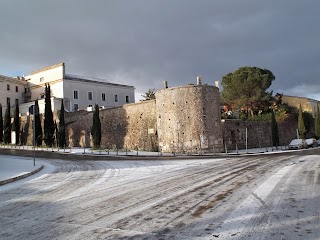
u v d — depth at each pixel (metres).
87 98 68.50
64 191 10.37
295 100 70.19
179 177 12.88
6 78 69.44
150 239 5.19
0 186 12.28
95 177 13.73
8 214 7.36
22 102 72.56
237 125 43.16
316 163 16.88
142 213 6.96
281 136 53.19
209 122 36.06
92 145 43.16
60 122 45.56
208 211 6.90
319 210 6.66
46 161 23.78
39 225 6.28
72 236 5.50
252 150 39.47
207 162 20.39
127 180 12.44
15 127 53.59
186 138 35.62
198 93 36.03
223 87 63.75
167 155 31.41
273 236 5.10
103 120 45.91
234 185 10.22
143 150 39.91
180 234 5.39
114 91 74.31
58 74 66.69
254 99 57.09
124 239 5.24
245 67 60.19
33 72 72.81
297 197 8.00
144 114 41.47
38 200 9.00
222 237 5.15
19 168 17.81
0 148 43.97
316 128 56.97
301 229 5.43
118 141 43.75
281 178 11.39
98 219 6.57
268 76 59.22
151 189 10.08
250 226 5.68
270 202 7.51
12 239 5.44
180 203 7.83
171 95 36.62
